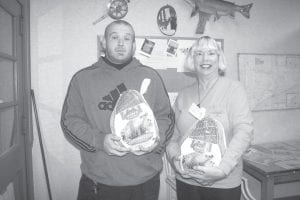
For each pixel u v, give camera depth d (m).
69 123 1.31
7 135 1.51
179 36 2.05
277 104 2.31
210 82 1.38
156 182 1.38
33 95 1.79
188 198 1.37
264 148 2.08
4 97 1.46
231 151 1.23
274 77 2.28
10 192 1.50
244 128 1.26
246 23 2.19
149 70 1.39
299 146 2.13
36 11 1.80
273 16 2.25
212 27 2.11
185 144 1.30
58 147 1.91
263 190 1.56
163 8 2.00
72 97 1.35
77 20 1.86
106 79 1.32
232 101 1.31
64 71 1.87
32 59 1.82
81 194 1.38
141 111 1.23
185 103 1.45
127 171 1.28
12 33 1.58
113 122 1.22
